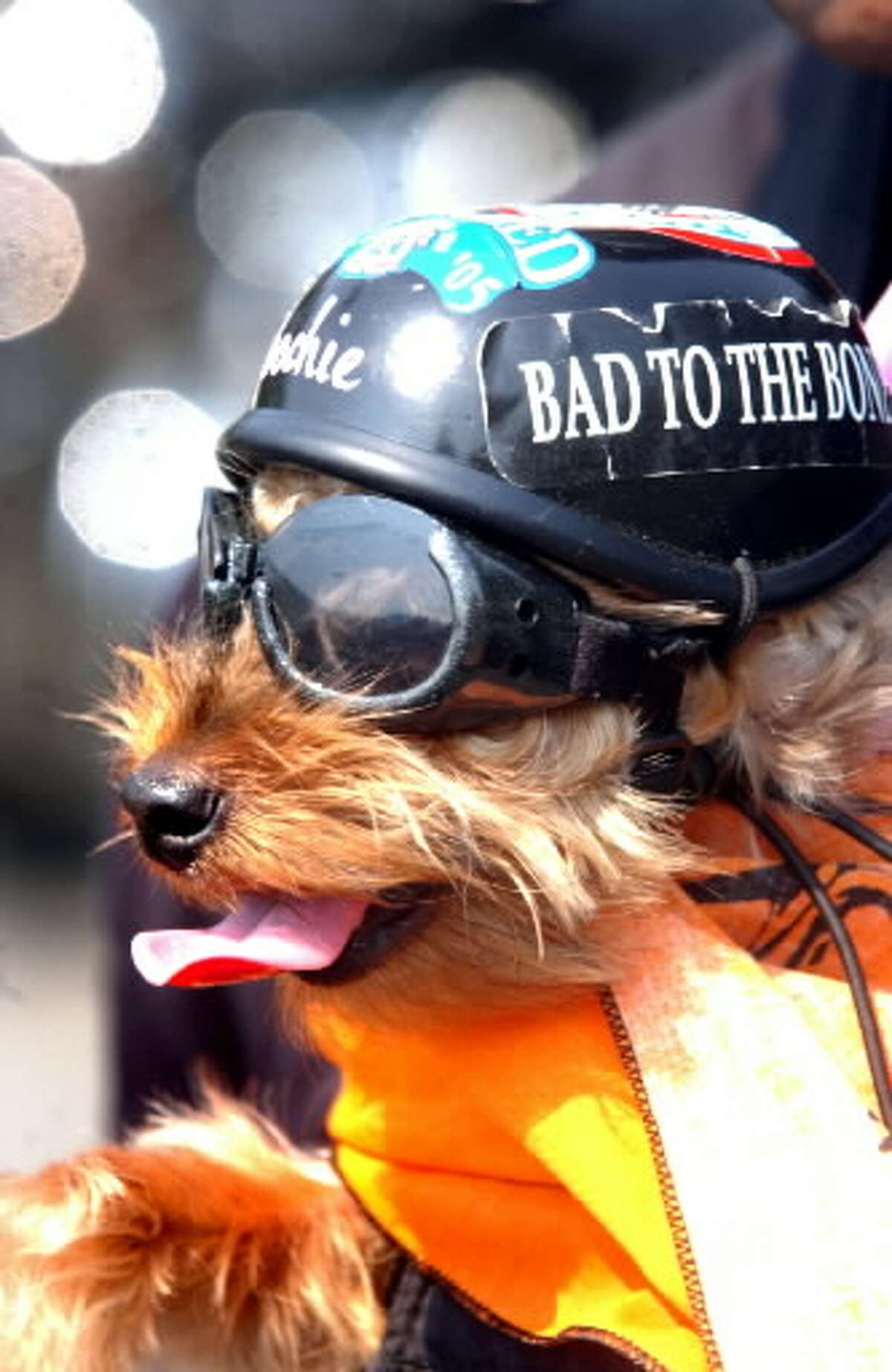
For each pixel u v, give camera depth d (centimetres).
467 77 355
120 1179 233
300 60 359
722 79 255
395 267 222
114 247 358
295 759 220
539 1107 222
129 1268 231
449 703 220
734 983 221
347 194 356
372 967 222
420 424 220
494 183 347
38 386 357
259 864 220
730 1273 218
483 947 222
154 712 223
